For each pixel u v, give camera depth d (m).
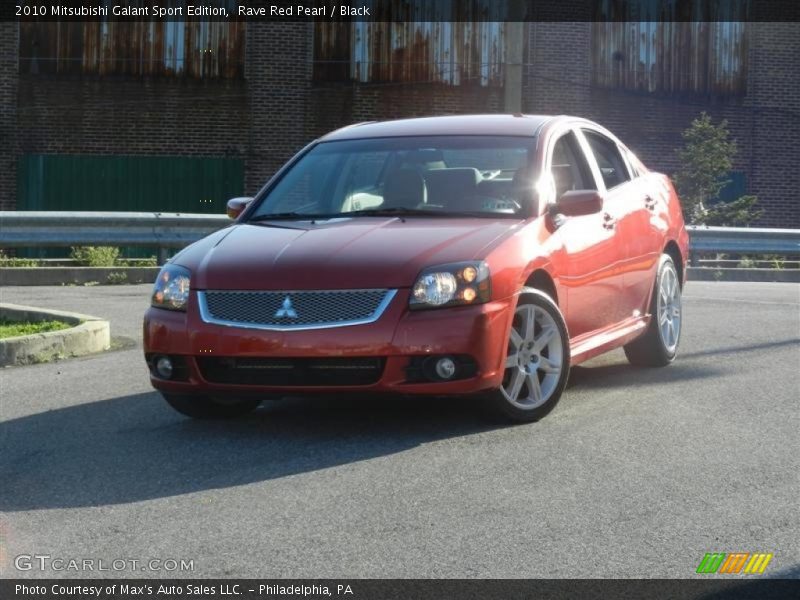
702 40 28.22
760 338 9.29
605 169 7.68
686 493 4.91
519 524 4.51
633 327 7.50
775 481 5.09
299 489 5.04
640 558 4.12
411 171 6.79
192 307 5.96
